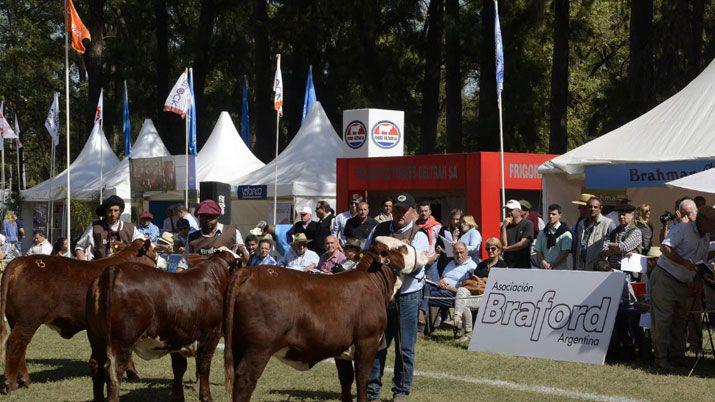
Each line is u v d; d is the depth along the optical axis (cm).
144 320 817
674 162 1538
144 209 2698
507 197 2022
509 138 3797
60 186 3216
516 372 1080
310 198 2370
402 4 3841
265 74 4172
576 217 1803
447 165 1956
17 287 952
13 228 2756
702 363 1148
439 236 1470
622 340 1199
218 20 4909
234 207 2705
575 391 962
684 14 2981
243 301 719
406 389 896
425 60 4050
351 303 764
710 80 1694
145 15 4816
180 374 898
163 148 3247
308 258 1420
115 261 998
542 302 1207
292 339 731
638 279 1349
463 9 3916
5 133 3412
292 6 4069
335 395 960
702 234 1084
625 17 4422
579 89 4431
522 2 3578
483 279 1377
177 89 2439
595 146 1725
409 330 891
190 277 861
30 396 956
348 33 4009
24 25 5231
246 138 3856
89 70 4397
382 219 1420
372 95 4031
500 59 1838
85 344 1373
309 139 2539
